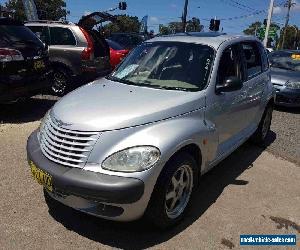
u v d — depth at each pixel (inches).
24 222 145.8
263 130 255.1
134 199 126.4
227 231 149.7
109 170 127.3
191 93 160.1
